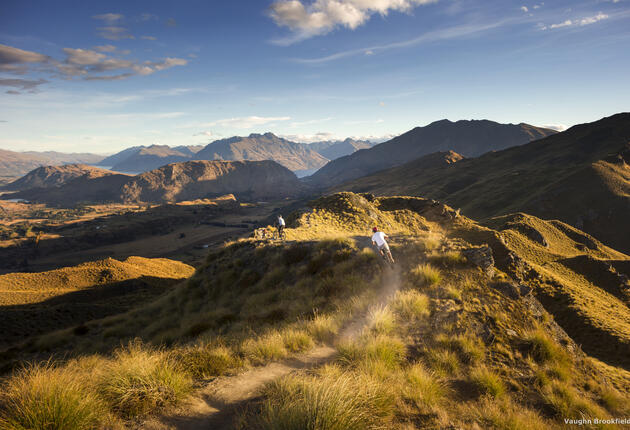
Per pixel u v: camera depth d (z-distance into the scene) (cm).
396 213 4694
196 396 546
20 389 461
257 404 508
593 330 3419
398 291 1027
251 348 766
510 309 945
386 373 618
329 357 730
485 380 663
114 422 457
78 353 1535
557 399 651
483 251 1175
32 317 3612
